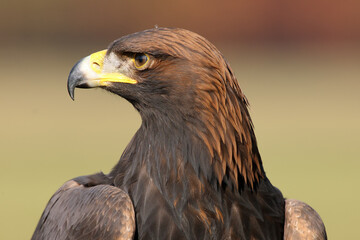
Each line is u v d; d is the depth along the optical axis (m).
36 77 49.91
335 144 27.47
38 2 58.03
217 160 5.33
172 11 57.28
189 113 5.34
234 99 5.38
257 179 5.50
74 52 58.69
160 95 5.41
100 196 5.27
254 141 5.53
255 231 5.34
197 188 5.32
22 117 33.75
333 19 61.56
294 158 23.58
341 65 60.88
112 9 58.00
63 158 22.12
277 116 36.09
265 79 52.31
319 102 43.12
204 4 57.88
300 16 61.47
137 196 5.39
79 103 40.53
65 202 5.50
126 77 5.57
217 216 5.30
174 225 5.29
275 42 60.19
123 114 36.06
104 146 24.77
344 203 16.81
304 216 5.41
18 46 58.28
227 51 59.47
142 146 5.53
